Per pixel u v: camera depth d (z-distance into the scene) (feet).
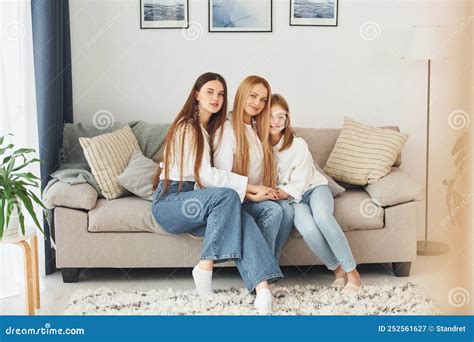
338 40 11.83
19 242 7.33
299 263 9.05
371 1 11.76
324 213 8.48
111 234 8.91
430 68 11.82
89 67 11.68
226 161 8.75
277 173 9.00
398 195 9.09
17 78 8.96
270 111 8.86
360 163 9.95
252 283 7.69
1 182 7.22
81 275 9.65
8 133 8.61
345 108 11.95
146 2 11.64
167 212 8.36
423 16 11.69
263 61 11.81
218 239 7.89
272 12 11.71
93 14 11.59
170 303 7.89
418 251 10.75
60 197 8.85
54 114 10.03
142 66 11.75
